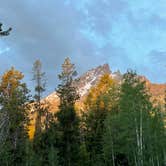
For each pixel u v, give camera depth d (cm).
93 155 6216
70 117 6000
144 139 5069
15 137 5303
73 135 5925
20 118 5575
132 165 5322
